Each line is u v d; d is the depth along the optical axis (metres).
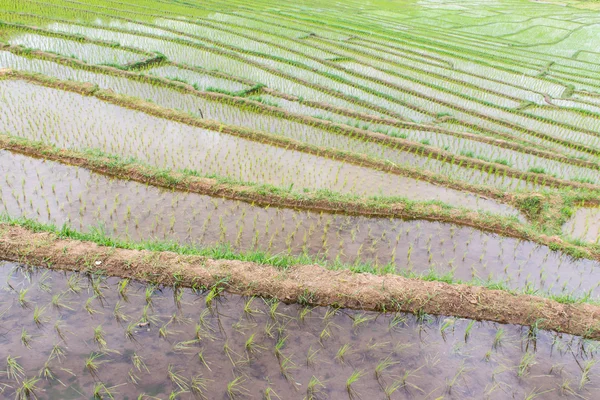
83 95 10.66
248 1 23.41
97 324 4.74
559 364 4.91
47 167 7.61
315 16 21.75
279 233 6.70
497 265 6.56
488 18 26.31
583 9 31.92
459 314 5.47
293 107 11.61
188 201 7.18
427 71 15.46
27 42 13.72
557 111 13.36
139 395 4.02
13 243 5.56
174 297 5.25
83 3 18.48
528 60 18.20
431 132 11.07
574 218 8.25
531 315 5.49
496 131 11.42
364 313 5.37
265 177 8.18
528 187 9.11
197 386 4.17
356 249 6.56
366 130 10.39
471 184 8.67
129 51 13.86
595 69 17.78
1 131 8.55
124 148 8.52
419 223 7.33
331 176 8.52
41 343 4.43
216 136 9.50
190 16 18.59
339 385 4.36
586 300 5.84
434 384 4.47
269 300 5.38
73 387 4.03
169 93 11.44
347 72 14.40
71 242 5.71
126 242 5.93
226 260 5.74
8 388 3.96
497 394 4.45
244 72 13.45
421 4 30.05
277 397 4.16
